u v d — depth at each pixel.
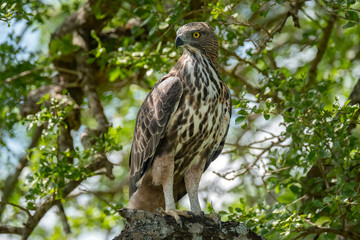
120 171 17.97
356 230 10.48
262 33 13.37
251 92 13.73
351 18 9.76
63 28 14.99
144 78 15.39
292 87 10.98
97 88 15.80
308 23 16.19
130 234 8.13
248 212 10.32
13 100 14.13
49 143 12.72
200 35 10.19
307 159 9.60
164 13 12.39
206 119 9.75
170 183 9.73
